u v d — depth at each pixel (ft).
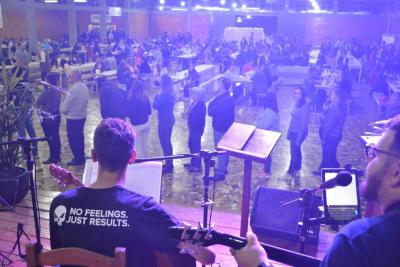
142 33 110.01
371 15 97.04
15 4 71.36
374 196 3.87
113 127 5.65
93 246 5.32
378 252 3.40
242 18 106.22
